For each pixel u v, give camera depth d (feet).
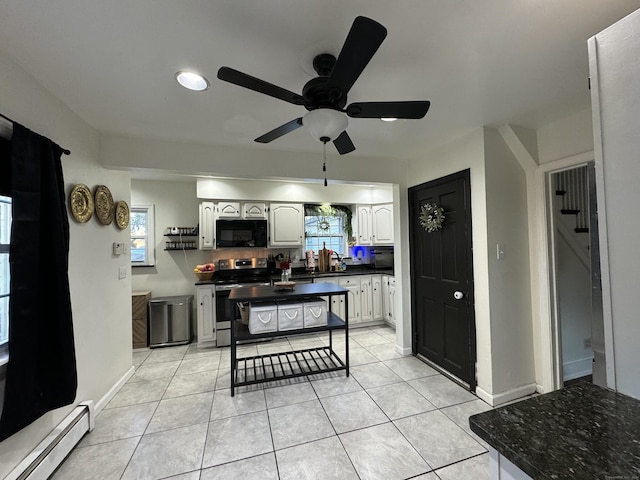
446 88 5.93
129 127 7.64
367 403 7.74
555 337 7.87
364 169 10.68
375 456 5.82
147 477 5.39
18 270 4.80
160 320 12.55
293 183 14.53
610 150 2.68
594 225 5.06
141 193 13.91
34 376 5.03
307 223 16.34
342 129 4.81
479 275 8.04
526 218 8.29
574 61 5.07
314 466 5.59
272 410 7.49
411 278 11.15
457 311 8.91
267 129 7.84
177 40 4.42
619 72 2.61
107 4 3.71
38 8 3.75
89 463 5.73
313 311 9.14
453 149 8.91
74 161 6.79
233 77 3.90
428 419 7.02
